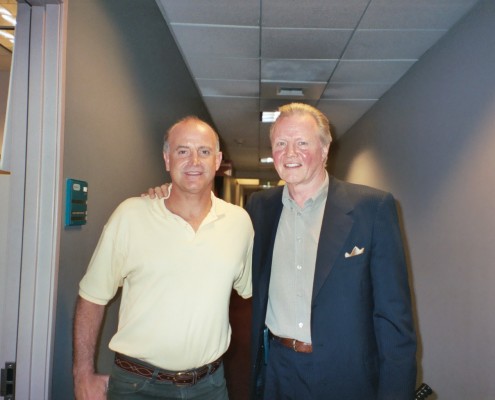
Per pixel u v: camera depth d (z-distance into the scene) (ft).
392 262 3.85
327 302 3.92
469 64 7.59
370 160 14.99
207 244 4.38
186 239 4.31
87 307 4.15
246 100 14.56
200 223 4.54
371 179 14.84
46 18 3.78
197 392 4.22
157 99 7.66
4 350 3.69
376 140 14.17
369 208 4.06
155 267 4.20
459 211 7.84
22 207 3.73
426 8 7.70
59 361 3.96
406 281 3.88
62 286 3.96
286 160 4.26
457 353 7.75
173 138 4.53
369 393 3.87
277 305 4.35
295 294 4.21
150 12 7.09
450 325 8.08
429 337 9.04
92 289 4.16
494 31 6.73
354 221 4.04
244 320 16.14
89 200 4.56
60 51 3.78
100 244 4.27
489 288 6.72
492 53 6.79
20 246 3.72
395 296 3.77
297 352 4.09
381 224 3.95
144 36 6.72
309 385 3.97
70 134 4.03
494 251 6.59
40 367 3.69
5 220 3.72
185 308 4.17
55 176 3.75
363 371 3.85
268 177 39.14
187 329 4.15
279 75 11.76
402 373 3.61
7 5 5.78
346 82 12.19
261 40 9.36
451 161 8.24
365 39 9.16
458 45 8.06
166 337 4.09
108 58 5.08
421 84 9.99
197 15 8.18
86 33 4.39
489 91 6.85
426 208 9.48
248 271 5.15
